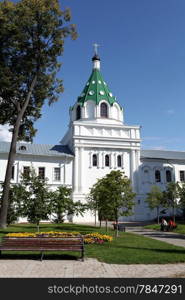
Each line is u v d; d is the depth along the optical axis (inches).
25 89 1240.8
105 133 2042.3
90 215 1859.0
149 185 2047.2
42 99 1295.5
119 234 997.2
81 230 1106.7
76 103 2187.5
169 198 1692.9
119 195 987.9
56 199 903.7
